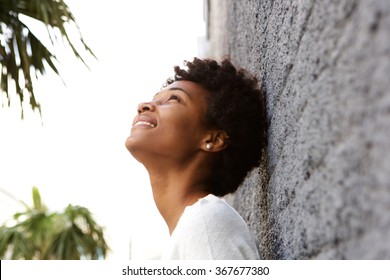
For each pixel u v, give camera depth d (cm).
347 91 88
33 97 371
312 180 112
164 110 165
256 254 143
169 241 145
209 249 136
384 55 73
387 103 71
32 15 365
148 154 165
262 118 182
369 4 78
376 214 75
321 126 104
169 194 166
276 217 162
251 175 236
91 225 680
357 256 83
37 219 680
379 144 74
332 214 96
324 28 103
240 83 177
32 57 370
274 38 169
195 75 172
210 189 170
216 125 167
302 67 123
